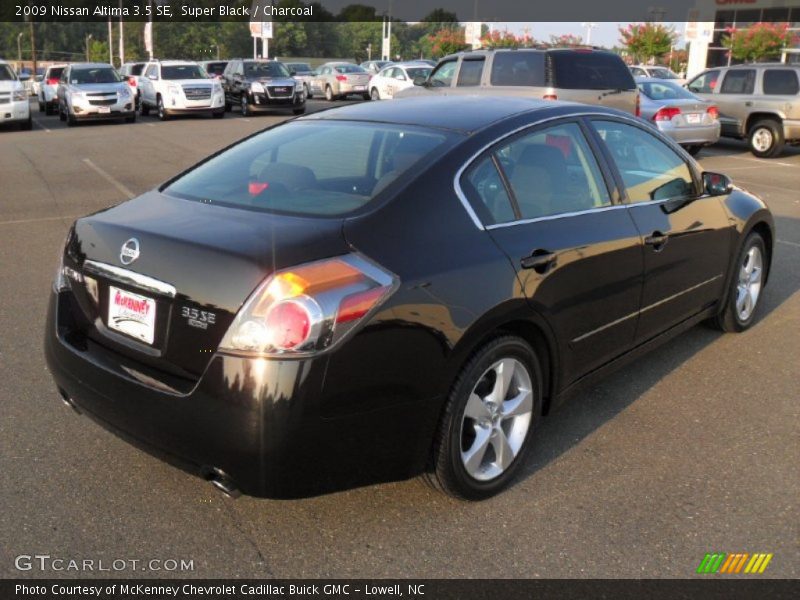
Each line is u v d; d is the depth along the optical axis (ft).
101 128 69.46
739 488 11.20
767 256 18.13
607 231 12.25
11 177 40.47
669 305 14.17
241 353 8.70
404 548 9.77
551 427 13.05
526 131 11.78
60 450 12.00
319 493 9.29
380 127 11.94
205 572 9.29
